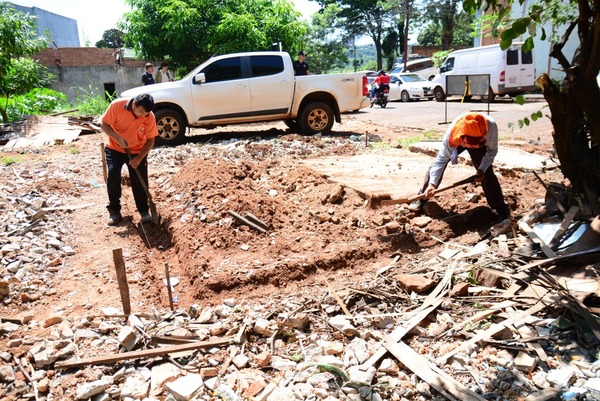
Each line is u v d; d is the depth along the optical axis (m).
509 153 8.34
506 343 3.61
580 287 4.04
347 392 3.22
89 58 26.78
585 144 5.18
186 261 5.40
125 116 5.81
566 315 3.85
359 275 4.98
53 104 19.34
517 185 6.75
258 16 19.42
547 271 4.42
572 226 5.07
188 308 4.52
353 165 8.34
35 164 9.15
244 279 4.86
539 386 3.21
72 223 6.31
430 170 5.80
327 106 12.03
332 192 6.71
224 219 5.91
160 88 11.26
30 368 3.50
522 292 4.19
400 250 5.39
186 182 7.18
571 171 5.16
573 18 5.24
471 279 4.52
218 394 3.26
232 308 4.39
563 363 3.40
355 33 44.97
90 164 9.16
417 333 3.85
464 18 37.44
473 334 3.77
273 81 11.64
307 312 4.21
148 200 6.51
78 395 3.21
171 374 3.42
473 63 20.75
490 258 4.80
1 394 3.26
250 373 3.46
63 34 39.69
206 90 11.36
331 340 3.86
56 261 5.23
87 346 3.72
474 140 5.29
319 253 5.27
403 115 16.70
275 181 7.71
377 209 6.24
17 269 5.04
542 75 4.82
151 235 6.26
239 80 11.49
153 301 4.61
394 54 50.00
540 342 3.62
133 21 19.22
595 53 4.41
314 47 45.16
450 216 5.91
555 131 5.02
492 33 4.81
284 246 5.43
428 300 4.24
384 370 3.43
